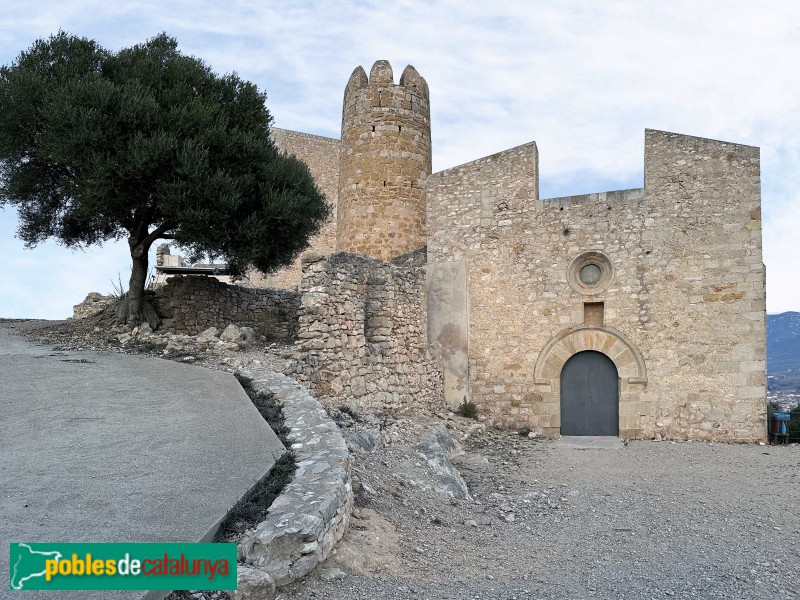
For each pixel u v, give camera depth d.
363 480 8.23
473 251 17.19
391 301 14.77
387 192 20.47
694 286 14.91
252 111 16.62
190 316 15.81
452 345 17.03
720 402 14.51
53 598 3.74
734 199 14.75
